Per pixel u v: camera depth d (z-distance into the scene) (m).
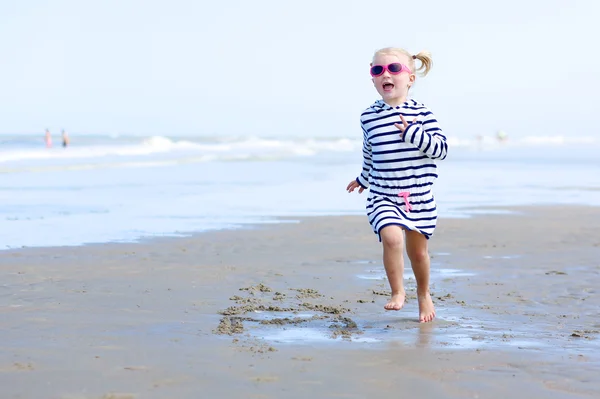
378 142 5.78
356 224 12.39
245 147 54.59
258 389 3.93
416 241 5.73
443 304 6.38
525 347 4.89
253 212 14.09
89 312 5.85
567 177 25.05
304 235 11.00
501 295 6.78
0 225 11.77
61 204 15.27
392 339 5.10
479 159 39.81
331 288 7.09
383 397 3.83
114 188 19.38
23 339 4.94
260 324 5.52
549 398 3.85
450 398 3.83
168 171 26.75
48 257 8.70
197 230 11.39
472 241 10.44
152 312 5.89
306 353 4.68
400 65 5.81
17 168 26.34
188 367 4.32
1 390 3.86
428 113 5.85
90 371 4.21
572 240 10.57
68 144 47.38
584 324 5.63
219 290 6.88
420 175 5.72
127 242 10.04
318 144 63.06
